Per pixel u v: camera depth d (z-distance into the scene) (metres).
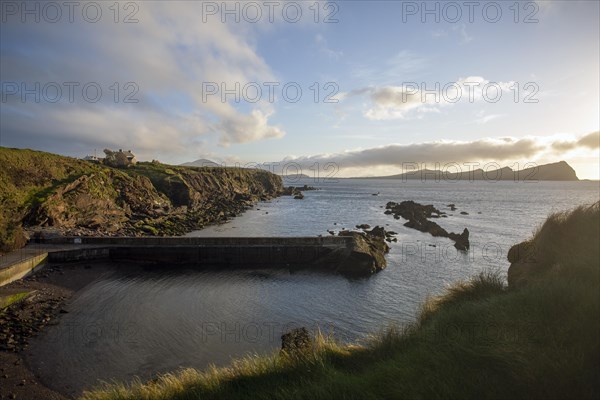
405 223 71.00
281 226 71.19
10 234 38.16
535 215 88.25
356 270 37.22
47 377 16.66
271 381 8.60
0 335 20.36
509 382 5.97
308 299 29.25
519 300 8.54
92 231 54.12
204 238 41.72
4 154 59.44
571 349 6.33
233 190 133.00
